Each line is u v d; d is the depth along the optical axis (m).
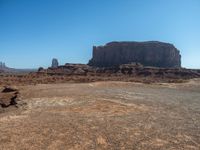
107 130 13.28
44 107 21.02
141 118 16.52
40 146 10.97
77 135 12.38
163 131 13.74
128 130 13.51
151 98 27.81
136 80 79.88
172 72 127.75
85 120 15.16
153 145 11.52
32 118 15.88
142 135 12.82
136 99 25.97
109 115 16.91
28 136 12.15
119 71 129.62
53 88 34.41
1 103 25.95
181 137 12.91
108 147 11.09
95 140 11.81
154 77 116.12
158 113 18.80
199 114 19.56
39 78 81.19
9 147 10.80
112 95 27.95
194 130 14.37
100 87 38.88
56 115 16.70
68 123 14.38
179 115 18.64
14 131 12.87
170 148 11.28
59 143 11.35
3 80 69.81
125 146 11.24
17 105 23.94
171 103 24.78
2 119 15.88
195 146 11.73
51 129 13.22
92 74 121.06
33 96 26.94
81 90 32.16
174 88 47.19
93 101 22.69
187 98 30.36
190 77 120.31
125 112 18.28
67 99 24.05
